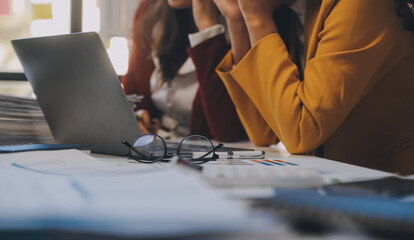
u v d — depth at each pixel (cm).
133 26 221
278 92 95
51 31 262
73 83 86
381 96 99
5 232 23
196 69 174
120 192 33
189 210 26
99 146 90
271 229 24
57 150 69
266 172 46
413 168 96
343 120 93
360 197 32
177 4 206
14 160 60
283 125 94
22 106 95
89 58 80
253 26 104
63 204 29
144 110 201
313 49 98
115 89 79
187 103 202
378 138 101
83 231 23
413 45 95
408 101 97
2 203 29
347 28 90
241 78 104
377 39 90
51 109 97
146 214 25
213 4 186
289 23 122
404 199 35
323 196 31
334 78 88
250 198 37
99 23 252
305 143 91
